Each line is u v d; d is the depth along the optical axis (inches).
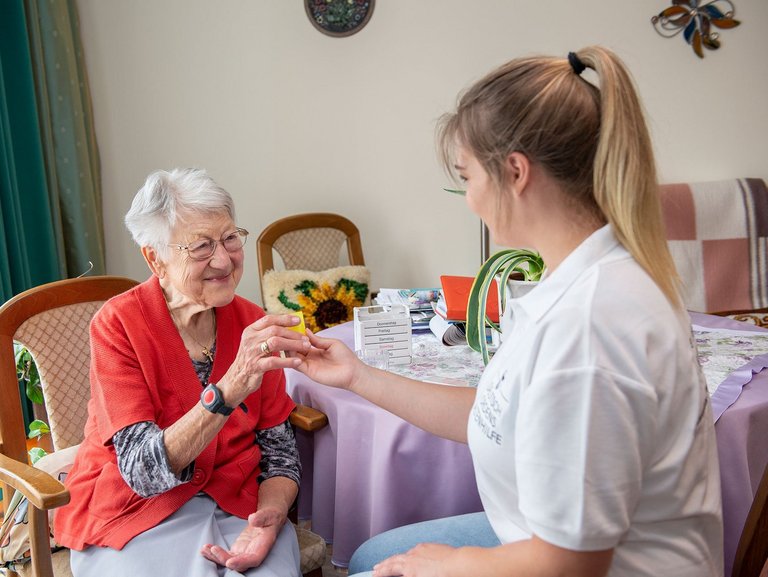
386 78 120.8
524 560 28.5
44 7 101.2
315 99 121.1
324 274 111.7
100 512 47.5
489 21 118.3
